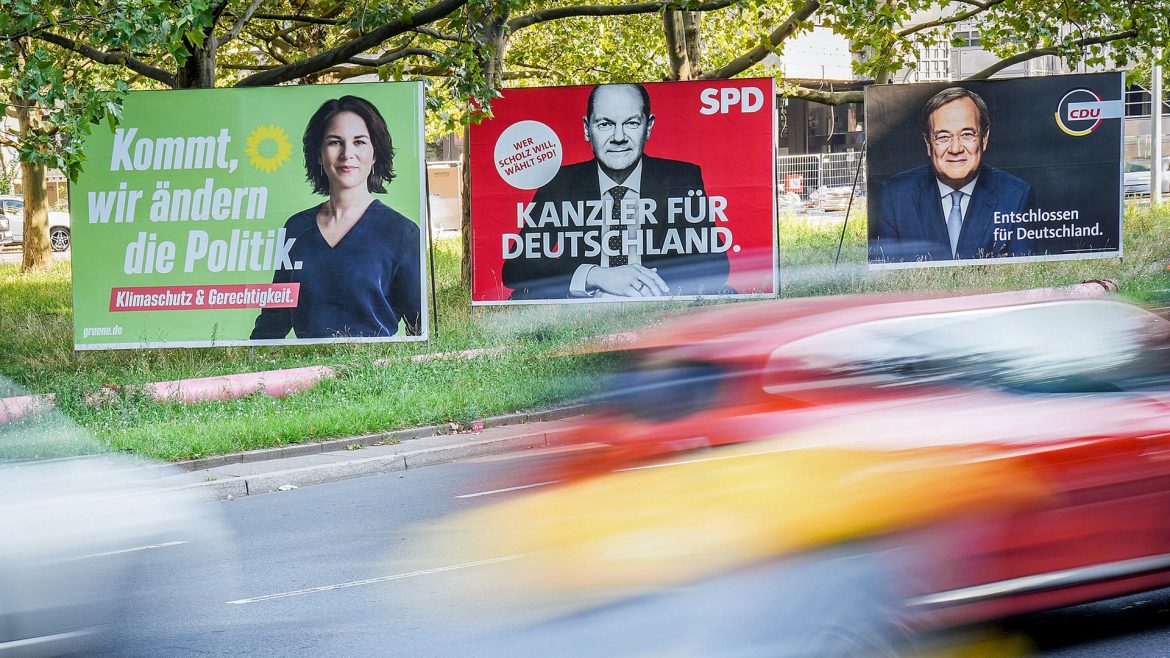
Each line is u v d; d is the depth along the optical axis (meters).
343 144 17.59
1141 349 5.99
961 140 20.38
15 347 18.45
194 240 17.77
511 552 5.27
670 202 19.11
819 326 5.90
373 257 17.69
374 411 13.66
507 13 19.75
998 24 24.98
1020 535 5.21
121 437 12.23
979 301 6.16
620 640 4.80
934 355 5.71
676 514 4.86
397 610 6.90
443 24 22.55
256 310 17.75
